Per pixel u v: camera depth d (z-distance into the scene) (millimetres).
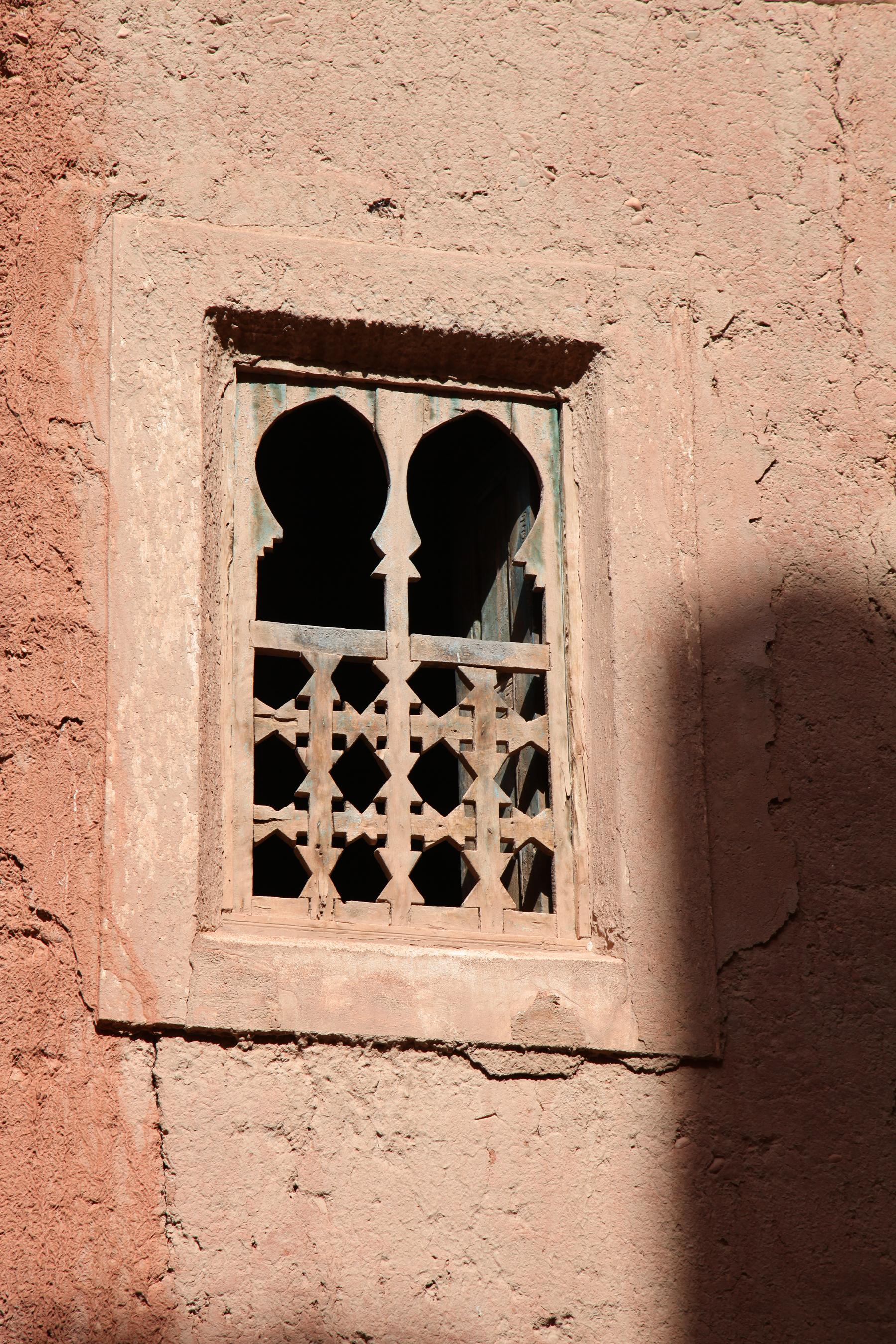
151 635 6320
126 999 5887
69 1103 5742
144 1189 5727
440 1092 6105
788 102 7727
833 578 7094
